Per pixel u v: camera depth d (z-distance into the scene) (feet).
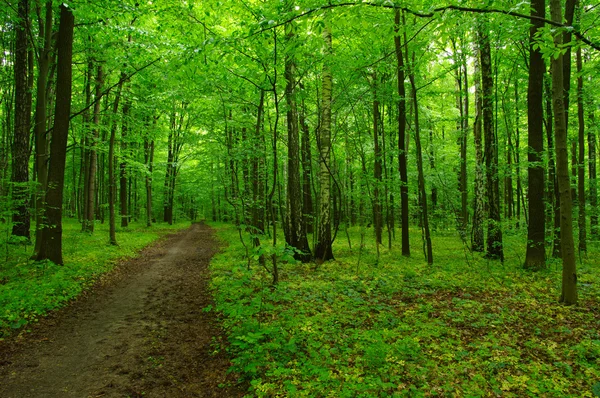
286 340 17.51
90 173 60.34
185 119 88.89
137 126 55.83
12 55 48.37
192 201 150.41
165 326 21.20
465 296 25.57
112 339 19.27
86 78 55.06
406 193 44.09
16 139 41.39
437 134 76.64
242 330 18.45
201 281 32.68
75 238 51.24
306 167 57.31
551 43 14.92
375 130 47.98
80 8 32.96
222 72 31.78
